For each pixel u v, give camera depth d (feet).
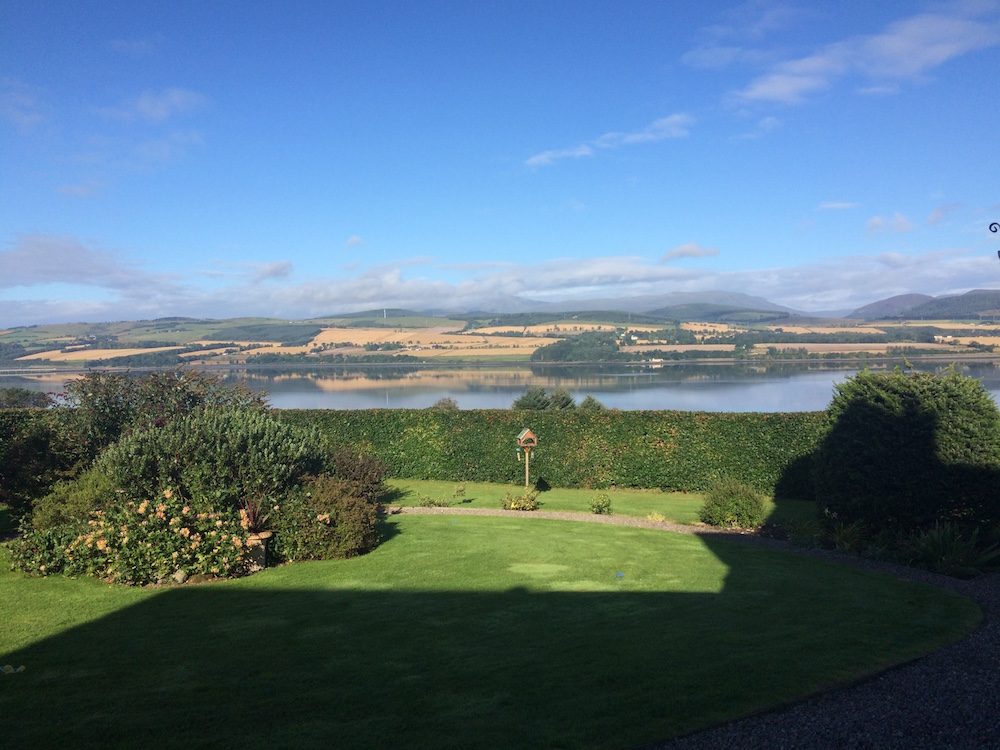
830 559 32.58
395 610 23.45
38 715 15.10
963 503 33.65
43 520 31.83
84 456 42.50
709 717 14.79
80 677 17.40
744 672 17.24
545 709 15.20
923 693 16.10
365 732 14.14
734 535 39.45
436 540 36.70
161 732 14.21
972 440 33.63
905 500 34.04
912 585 27.32
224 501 31.24
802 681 16.69
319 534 31.55
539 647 19.42
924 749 13.39
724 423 60.08
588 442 64.34
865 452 35.01
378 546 35.01
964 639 20.18
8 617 22.77
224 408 46.98
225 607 23.91
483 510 49.67
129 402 48.65
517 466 66.49
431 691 16.28
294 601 24.68
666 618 22.41
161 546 27.43
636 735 13.98
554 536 38.19
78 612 23.35
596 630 21.02
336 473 40.47
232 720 14.76
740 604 24.26
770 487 58.18
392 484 66.39
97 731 14.28
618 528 41.63
